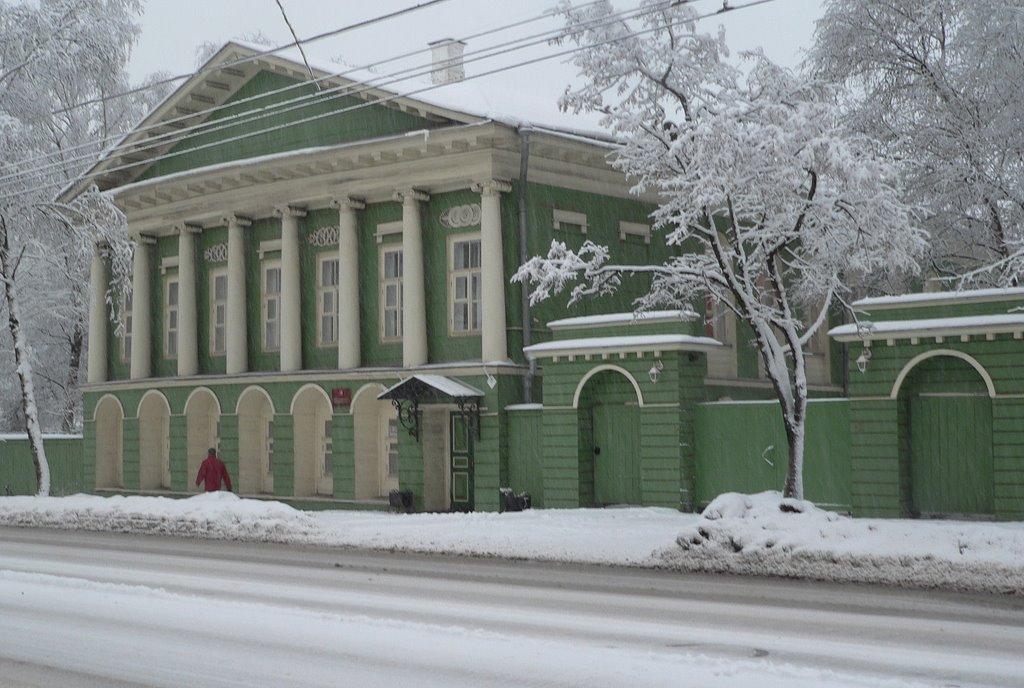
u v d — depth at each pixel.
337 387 33.44
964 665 10.74
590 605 14.89
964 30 30.36
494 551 21.83
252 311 36.50
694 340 27.05
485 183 30.52
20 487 43.44
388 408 33.25
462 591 16.36
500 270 30.56
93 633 12.95
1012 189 30.33
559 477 28.73
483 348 30.56
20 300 46.88
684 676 10.09
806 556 18.44
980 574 16.91
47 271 46.44
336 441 33.53
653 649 11.58
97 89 40.78
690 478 27.19
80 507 30.44
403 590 16.48
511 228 31.05
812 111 21.38
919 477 24.02
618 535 22.36
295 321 34.59
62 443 42.44
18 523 31.42
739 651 11.46
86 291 46.59
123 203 38.84
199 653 11.66
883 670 10.50
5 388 49.44
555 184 31.86
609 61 23.73
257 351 36.41
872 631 12.78
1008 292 22.72
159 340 39.44
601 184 33.06
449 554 22.20
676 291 26.05
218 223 37.38
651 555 20.03
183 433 37.94
